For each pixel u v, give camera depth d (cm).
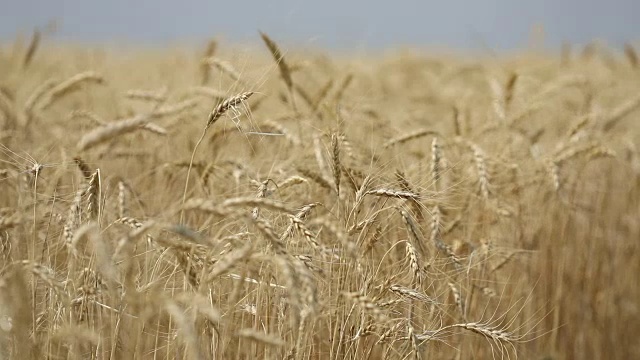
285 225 727
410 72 2086
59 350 638
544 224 1138
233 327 686
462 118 1250
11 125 1173
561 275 1110
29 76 1644
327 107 1036
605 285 1255
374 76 1767
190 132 1120
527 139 1181
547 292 1149
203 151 982
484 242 913
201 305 539
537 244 1112
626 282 1282
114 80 1673
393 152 1049
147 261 694
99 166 970
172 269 729
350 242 603
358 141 1009
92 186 683
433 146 901
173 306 524
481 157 957
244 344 733
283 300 685
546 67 1898
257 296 672
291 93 1057
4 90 1232
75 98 1516
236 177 864
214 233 791
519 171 1069
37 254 734
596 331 1191
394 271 775
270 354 682
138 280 678
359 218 808
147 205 934
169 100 1227
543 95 1482
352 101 1263
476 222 975
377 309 621
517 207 1059
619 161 1332
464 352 906
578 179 1205
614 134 1422
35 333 642
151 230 605
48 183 837
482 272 909
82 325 636
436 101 1634
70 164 852
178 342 656
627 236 1301
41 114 1234
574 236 1222
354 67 1684
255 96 1086
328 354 757
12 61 1684
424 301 725
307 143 971
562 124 1456
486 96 1573
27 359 580
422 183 888
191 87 1183
